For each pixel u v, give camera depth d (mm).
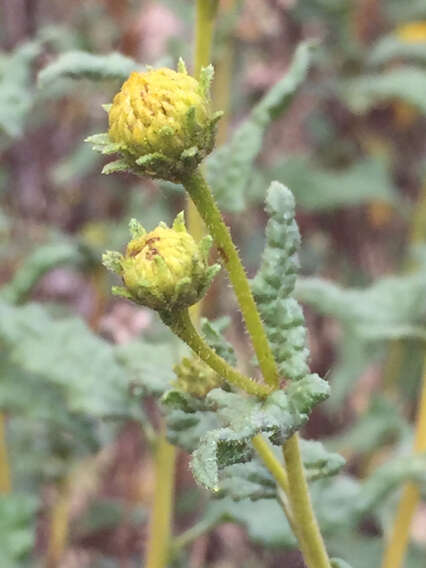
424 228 368
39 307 236
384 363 363
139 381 193
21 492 269
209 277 145
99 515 305
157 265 143
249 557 321
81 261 266
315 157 407
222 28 296
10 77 244
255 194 346
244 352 300
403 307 262
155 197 364
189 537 229
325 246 410
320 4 376
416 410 351
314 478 175
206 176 219
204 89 149
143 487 318
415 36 361
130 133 147
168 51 340
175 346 206
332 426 359
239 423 148
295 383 154
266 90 370
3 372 248
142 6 367
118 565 309
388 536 264
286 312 164
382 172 364
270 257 167
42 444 288
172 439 183
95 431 252
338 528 233
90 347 229
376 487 234
